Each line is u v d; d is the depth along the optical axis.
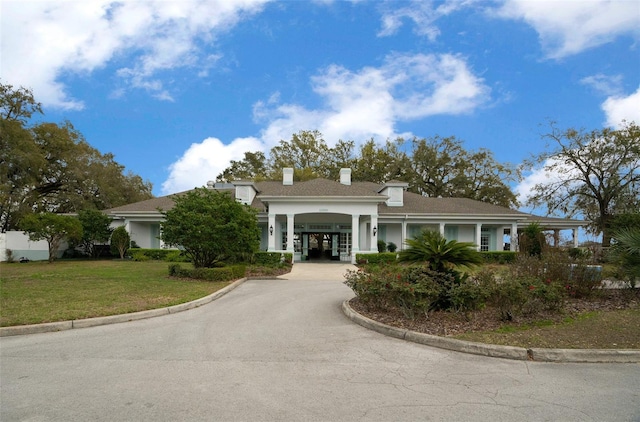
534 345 5.70
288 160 48.47
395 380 4.52
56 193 34.31
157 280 12.84
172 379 4.47
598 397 4.07
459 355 5.56
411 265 8.11
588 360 5.34
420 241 8.19
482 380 4.55
